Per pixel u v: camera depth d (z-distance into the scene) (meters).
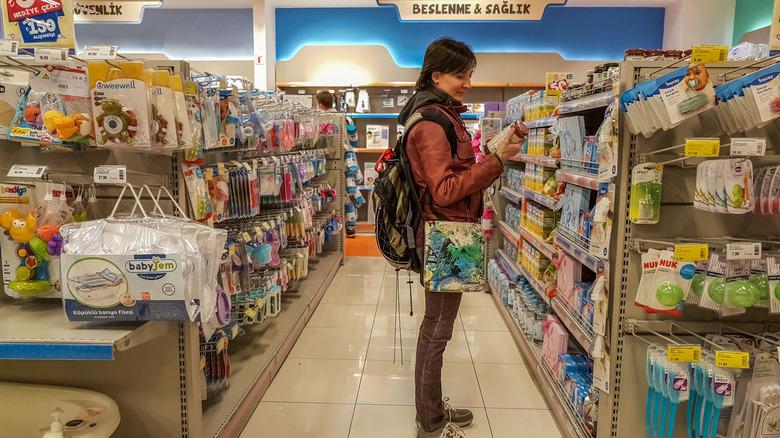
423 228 2.17
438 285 2.13
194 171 1.99
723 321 1.91
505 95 8.30
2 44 1.66
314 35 8.48
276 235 3.28
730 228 1.84
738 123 1.64
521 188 3.84
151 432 1.96
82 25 8.52
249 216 2.97
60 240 1.74
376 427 2.51
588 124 2.80
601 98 2.03
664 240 1.83
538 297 3.36
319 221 5.11
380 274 5.53
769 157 1.81
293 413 2.62
